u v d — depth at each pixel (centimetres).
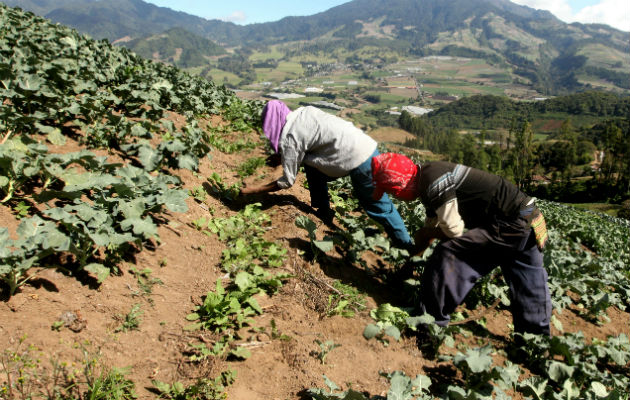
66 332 257
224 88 1308
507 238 339
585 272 672
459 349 382
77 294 286
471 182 328
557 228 1159
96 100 557
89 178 354
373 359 328
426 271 365
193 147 589
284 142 454
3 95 460
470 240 342
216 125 901
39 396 213
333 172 441
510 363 350
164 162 517
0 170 340
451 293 355
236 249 410
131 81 712
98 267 295
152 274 342
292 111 464
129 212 333
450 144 15362
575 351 388
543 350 385
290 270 405
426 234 383
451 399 282
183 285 349
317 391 261
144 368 260
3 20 832
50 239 272
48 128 457
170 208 371
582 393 347
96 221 306
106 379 235
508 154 10988
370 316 378
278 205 540
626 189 7256
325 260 444
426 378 295
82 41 991
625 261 1017
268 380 277
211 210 491
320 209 527
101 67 805
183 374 264
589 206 6756
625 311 609
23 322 249
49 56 687
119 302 299
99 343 261
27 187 361
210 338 298
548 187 8369
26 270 276
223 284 369
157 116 663
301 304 365
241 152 773
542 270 362
